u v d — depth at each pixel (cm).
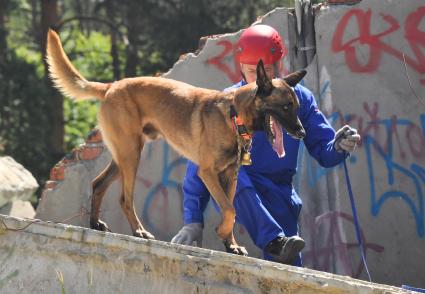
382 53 1134
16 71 2836
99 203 959
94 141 1188
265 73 808
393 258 1130
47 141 2856
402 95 1130
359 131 1141
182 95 891
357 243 1134
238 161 844
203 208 931
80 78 951
